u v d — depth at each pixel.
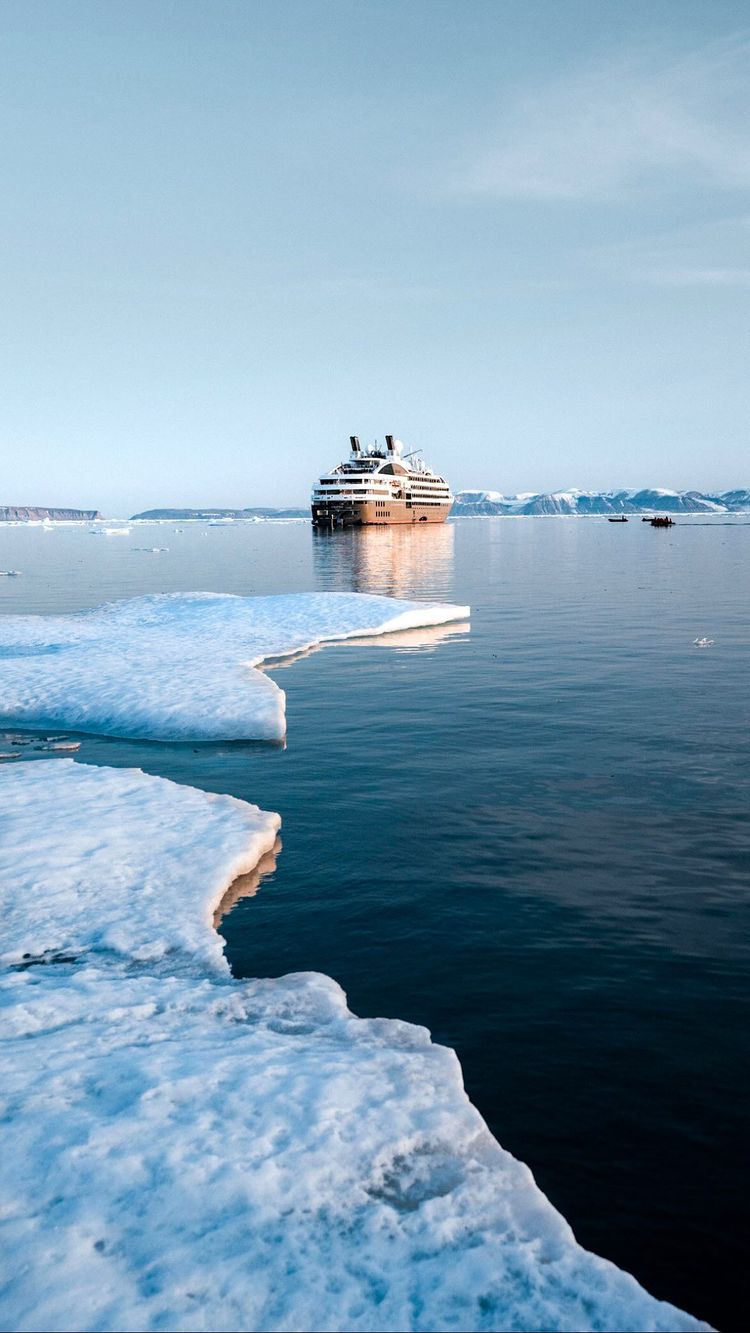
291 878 9.59
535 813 11.52
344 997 6.95
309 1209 4.40
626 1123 5.56
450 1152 4.96
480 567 63.69
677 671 21.47
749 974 7.36
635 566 64.12
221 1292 3.84
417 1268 4.07
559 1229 4.41
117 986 6.98
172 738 16.05
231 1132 4.95
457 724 16.59
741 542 108.19
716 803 11.73
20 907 8.46
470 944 8.00
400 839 10.71
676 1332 3.77
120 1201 4.36
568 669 22.03
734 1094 5.84
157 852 9.88
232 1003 6.76
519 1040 6.49
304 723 16.98
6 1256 3.99
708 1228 4.73
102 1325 3.62
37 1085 5.39
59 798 11.94
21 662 21.73
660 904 8.73
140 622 30.58
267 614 30.98
